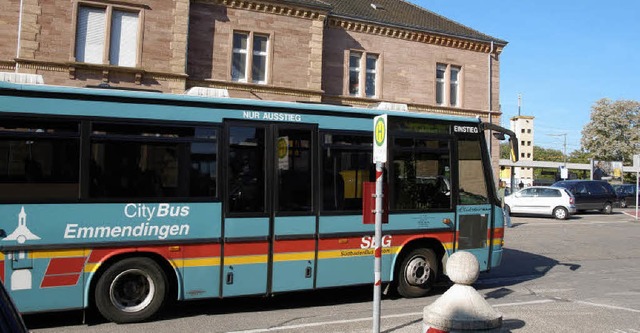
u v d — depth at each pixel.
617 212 30.73
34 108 5.88
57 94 6.00
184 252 6.42
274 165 6.98
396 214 7.78
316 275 7.12
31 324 6.29
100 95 6.19
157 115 6.44
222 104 6.79
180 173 6.48
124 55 18.22
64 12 17.31
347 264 7.36
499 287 9.22
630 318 6.94
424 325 5.18
